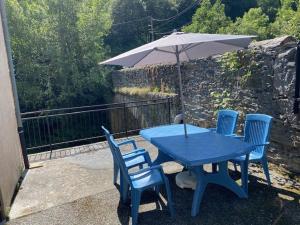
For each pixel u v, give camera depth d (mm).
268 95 3875
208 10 23031
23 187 3902
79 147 5797
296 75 3309
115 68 15977
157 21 26703
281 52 3607
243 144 3145
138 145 5660
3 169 3332
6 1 13789
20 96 14062
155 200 3238
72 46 15047
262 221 2717
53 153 5457
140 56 3562
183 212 2967
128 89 11461
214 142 3271
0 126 3498
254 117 3629
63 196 3541
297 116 3426
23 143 4590
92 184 3848
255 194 3238
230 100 4750
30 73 14312
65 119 14008
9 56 4531
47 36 14656
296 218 2729
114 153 3100
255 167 4047
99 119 14867
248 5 27297
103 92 15633
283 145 3723
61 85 14750
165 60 4121
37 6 14609
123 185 3234
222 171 3137
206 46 3656
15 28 13992
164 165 4324
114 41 25234
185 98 6359
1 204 3055
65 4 14648
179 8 27781
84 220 2951
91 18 15453
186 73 6250
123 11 25625
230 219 2783
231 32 19797
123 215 2992
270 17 24750
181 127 4293
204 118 5672
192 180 3486
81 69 15398
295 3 18734
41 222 2977
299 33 9711
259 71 4004
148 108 8633
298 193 3207
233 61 4527
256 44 4066
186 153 2891
